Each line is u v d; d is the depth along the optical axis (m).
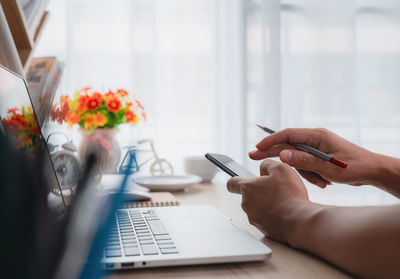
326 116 2.29
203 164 1.23
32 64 0.89
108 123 0.95
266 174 0.57
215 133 2.28
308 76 2.30
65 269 0.23
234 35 2.29
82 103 0.95
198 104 2.28
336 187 2.19
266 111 2.26
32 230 0.22
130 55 2.17
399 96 2.34
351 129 2.28
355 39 2.29
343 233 0.37
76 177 0.27
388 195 2.21
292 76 2.31
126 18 2.18
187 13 2.27
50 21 2.07
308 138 0.63
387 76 2.34
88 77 2.14
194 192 1.02
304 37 2.30
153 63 2.16
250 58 2.28
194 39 2.28
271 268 0.40
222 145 2.29
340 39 2.29
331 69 2.29
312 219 0.43
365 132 2.35
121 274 0.38
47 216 0.24
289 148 0.64
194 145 2.28
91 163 0.27
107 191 0.28
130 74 2.18
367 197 2.21
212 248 0.42
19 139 0.31
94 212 0.26
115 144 0.92
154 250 0.41
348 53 2.29
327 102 2.29
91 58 2.14
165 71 2.26
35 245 0.22
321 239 0.40
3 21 0.61
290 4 2.31
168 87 2.26
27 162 0.25
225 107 2.29
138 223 0.54
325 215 0.42
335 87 2.29
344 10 2.29
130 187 0.29
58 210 0.26
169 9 2.26
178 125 2.27
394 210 0.34
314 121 2.30
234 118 2.29
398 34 2.34
